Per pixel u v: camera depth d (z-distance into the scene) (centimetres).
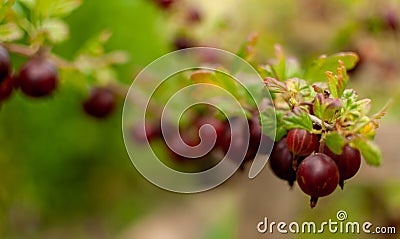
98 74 64
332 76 45
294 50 92
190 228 124
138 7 135
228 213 109
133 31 137
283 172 46
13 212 132
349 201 94
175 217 132
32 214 141
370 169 77
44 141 143
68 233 153
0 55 52
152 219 137
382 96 82
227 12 86
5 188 127
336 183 44
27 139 139
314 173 44
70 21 136
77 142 149
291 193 83
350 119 44
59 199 155
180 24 79
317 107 44
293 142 44
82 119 146
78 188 158
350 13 83
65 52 137
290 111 45
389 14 82
